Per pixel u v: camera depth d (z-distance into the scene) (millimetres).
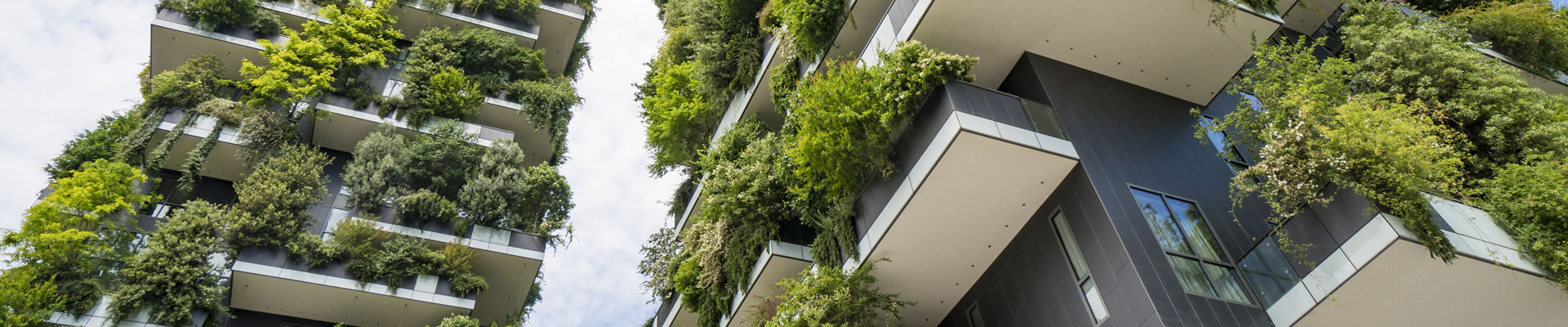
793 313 13094
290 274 20094
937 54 13039
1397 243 9602
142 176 20875
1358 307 10305
